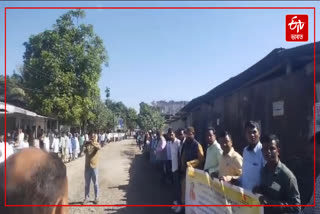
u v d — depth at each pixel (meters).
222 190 5.97
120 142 63.06
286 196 4.40
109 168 19.97
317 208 3.72
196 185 7.47
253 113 9.49
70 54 30.42
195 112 19.34
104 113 54.19
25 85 30.84
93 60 30.59
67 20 30.75
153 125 60.06
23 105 32.91
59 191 1.21
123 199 10.93
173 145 10.14
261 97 8.90
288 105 7.35
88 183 10.45
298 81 6.92
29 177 1.17
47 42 30.41
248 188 5.27
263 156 4.87
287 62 6.50
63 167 1.25
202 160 8.35
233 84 9.54
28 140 19.38
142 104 69.25
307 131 6.59
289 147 7.28
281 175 4.41
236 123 11.05
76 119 30.58
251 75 8.01
